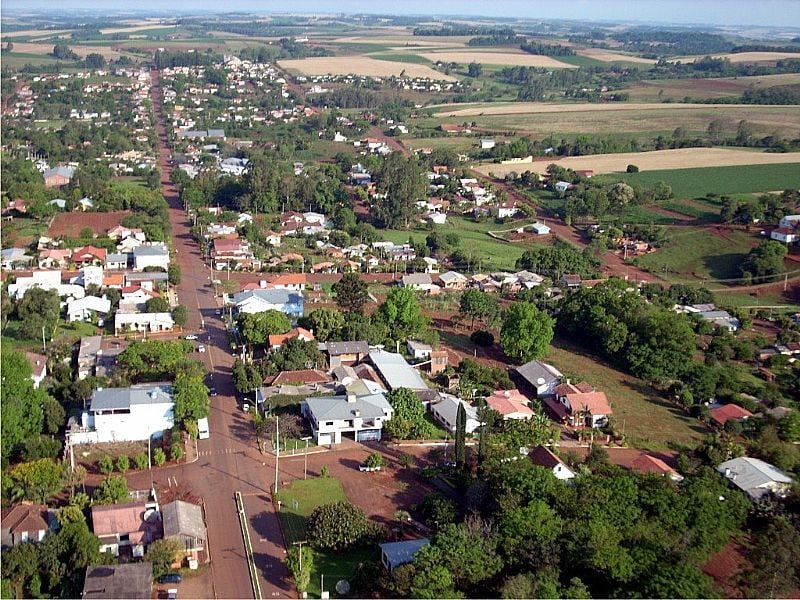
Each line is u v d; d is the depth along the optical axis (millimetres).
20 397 95938
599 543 72062
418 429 103938
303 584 71938
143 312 141375
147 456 94500
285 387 111688
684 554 72875
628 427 111375
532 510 75625
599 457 97875
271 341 126188
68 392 107312
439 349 133375
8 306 136500
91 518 79375
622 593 67688
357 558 78875
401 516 83750
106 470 91750
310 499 88875
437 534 74750
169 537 76062
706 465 96188
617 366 135000
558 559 71688
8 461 91375
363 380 114375
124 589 68062
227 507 86562
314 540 79375
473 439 103938
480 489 84250
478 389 117250
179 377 104750
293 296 146625
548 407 116312
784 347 143250
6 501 82375
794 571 74375
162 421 100938
